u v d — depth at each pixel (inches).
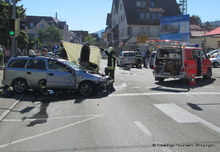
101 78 457.7
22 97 438.9
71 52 666.2
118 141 227.9
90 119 301.6
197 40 1990.7
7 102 393.1
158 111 335.9
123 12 2365.9
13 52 541.3
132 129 261.0
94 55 664.4
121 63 1173.7
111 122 287.3
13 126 280.4
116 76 767.1
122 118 303.0
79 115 321.4
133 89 522.6
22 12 1229.7
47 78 453.1
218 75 789.9
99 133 250.7
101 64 1370.6
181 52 585.9
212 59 1121.4
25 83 461.4
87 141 229.8
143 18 2273.6
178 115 315.0
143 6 2348.7
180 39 1467.8
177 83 614.9
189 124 277.0
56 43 2819.9
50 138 239.9
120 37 2493.8
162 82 631.2
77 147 216.4
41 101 413.1
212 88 535.5
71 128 269.1
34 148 216.2
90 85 453.1
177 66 587.5
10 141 234.1
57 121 297.1
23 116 321.7
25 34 1294.3
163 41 699.4
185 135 241.6
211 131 253.1
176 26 1486.2
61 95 463.2
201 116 309.7
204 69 658.8
